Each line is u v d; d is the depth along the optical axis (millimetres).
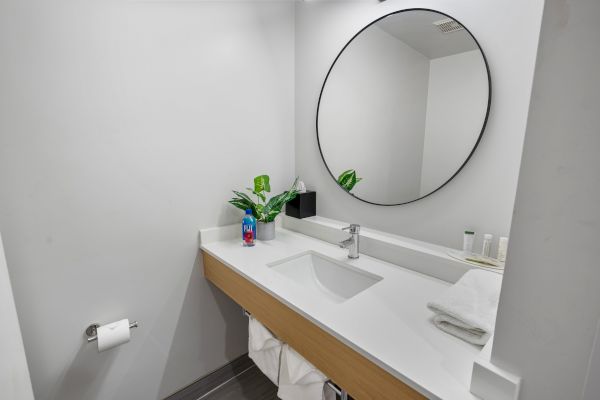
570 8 421
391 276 1183
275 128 1737
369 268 1261
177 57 1331
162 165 1362
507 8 958
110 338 1204
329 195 1675
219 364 1730
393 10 1255
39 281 1132
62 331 1208
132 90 1235
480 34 1024
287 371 1063
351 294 1309
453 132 1124
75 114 1121
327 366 896
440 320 835
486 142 1055
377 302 983
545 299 498
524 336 532
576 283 459
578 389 479
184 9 1322
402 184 1312
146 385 1477
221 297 1674
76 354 1254
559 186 459
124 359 1389
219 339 1705
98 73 1148
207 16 1393
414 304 972
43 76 1043
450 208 1185
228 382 1737
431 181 1212
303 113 1750
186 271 1524
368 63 1368
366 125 1413
